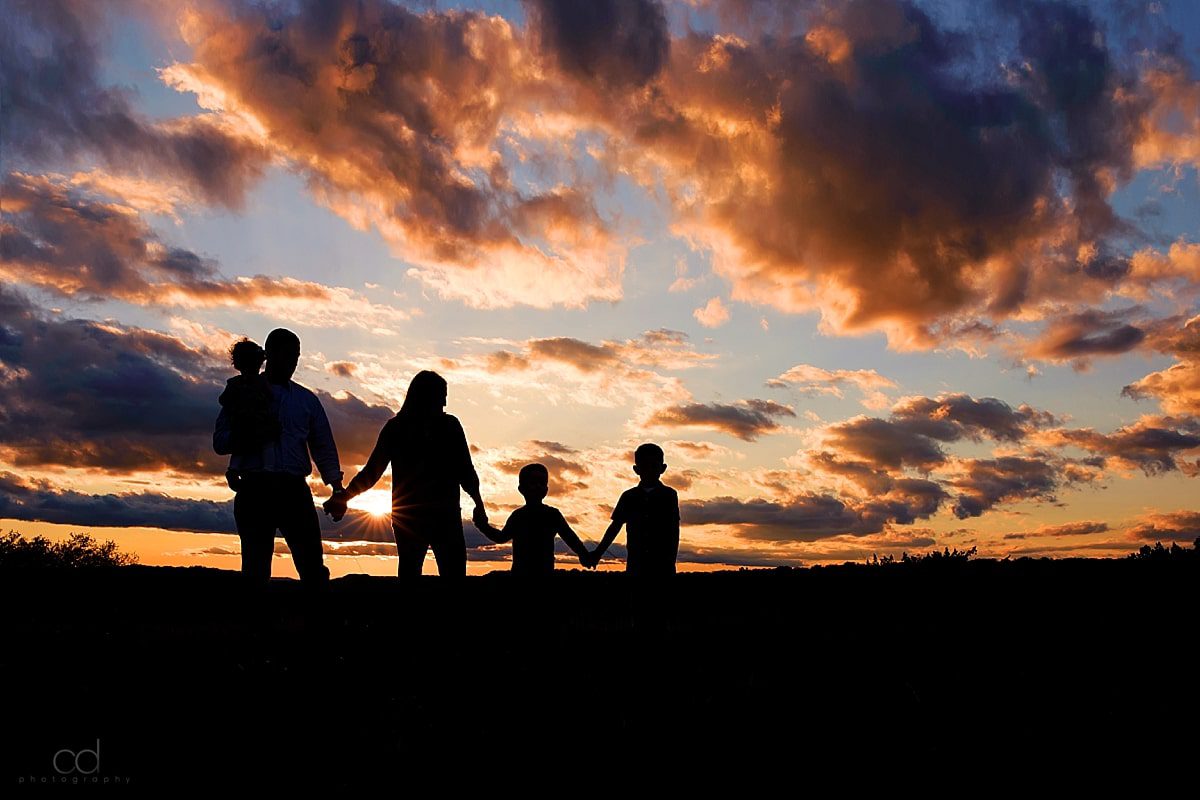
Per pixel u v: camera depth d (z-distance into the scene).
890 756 5.30
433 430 8.61
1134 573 14.94
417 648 8.73
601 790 4.71
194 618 12.86
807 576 17.20
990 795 4.64
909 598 14.07
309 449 8.53
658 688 7.23
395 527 8.68
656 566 9.80
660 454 9.90
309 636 8.33
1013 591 14.08
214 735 5.67
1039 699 6.75
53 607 14.33
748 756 5.29
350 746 5.48
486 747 5.47
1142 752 5.36
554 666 8.16
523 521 9.17
